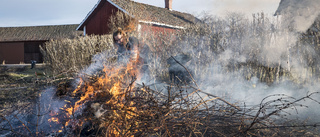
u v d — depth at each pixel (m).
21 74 9.43
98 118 2.66
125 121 2.55
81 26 19.89
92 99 2.96
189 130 2.68
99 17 17.98
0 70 12.34
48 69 10.68
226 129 2.77
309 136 2.75
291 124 3.11
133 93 3.08
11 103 4.16
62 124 2.87
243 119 2.79
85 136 2.68
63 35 30.50
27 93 4.55
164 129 2.57
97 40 9.06
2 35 32.22
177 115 2.83
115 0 16.00
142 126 2.49
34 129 3.07
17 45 30.78
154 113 2.67
